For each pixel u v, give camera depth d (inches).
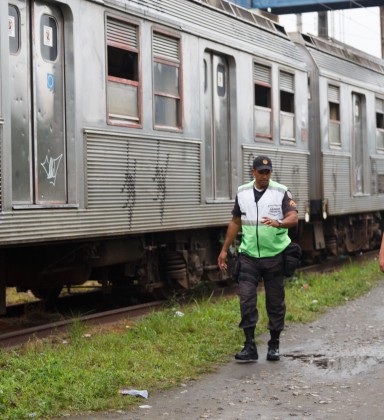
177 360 283.6
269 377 265.9
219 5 481.4
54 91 336.2
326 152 620.7
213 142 463.2
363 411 224.7
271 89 530.0
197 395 242.5
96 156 353.1
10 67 310.0
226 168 478.3
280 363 287.4
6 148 301.3
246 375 268.8
